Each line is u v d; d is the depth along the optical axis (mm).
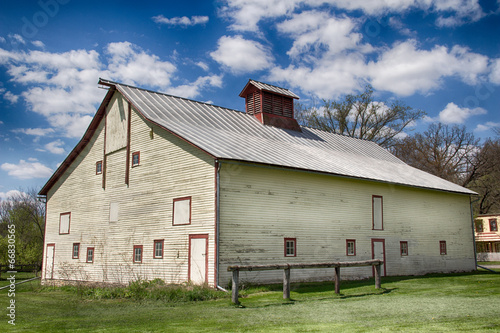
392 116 54125
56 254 29703
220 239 19266
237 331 9938
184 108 26734
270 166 20766
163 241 21953
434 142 63688
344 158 29328
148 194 23375
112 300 16234
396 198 28344
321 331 9766
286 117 32094
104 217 26109
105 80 26188
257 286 19547
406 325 10312
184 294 16281
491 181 60438
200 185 20453
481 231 56938
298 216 22375
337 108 54781
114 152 26375
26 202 60594
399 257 27703
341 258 24062
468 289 18469
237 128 27188
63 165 30078
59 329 10602
